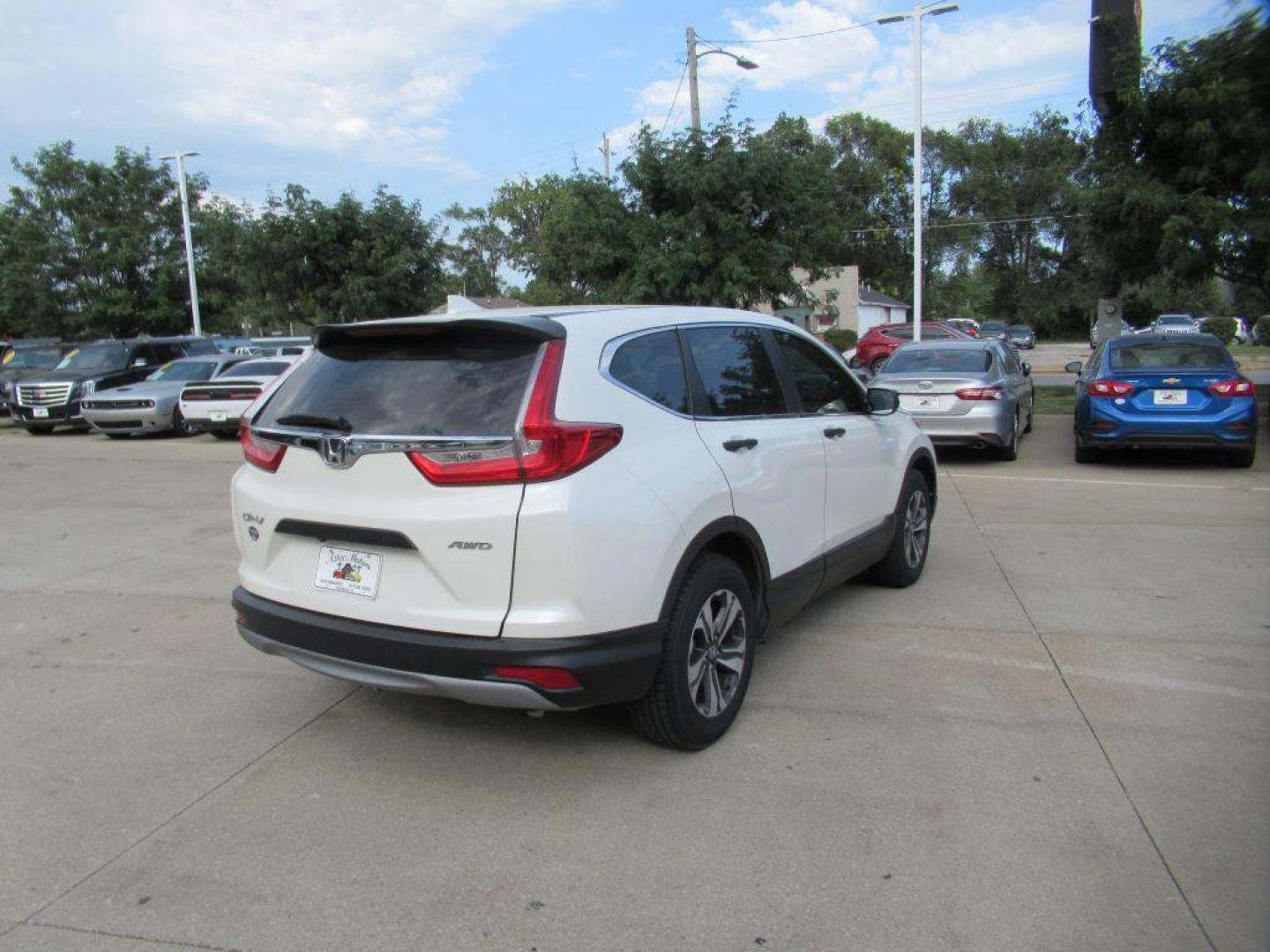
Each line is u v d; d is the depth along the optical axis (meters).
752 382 4.31
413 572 3.26
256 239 22.58
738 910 2.76
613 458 3.27
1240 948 2.54
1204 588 5.80
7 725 4.15
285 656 3.66
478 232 72.44
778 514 4.17
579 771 3.61
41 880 2.99
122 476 11.96
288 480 3.56
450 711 4.21
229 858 3.09
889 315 61.59
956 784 3.44
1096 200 14.38
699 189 17.44
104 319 28.23
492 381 3.27
